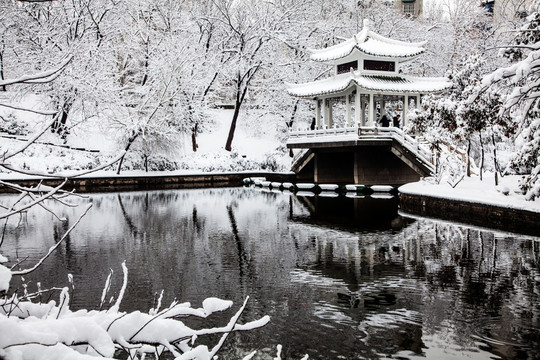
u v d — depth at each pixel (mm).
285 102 46281
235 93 51312
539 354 7031
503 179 21344
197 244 15078
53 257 13328
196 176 36656
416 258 12883
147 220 19984
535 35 16266
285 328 8125
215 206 24312
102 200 26859
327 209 22969
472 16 47469
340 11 51000
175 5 43500
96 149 36812
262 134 47062
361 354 7129
